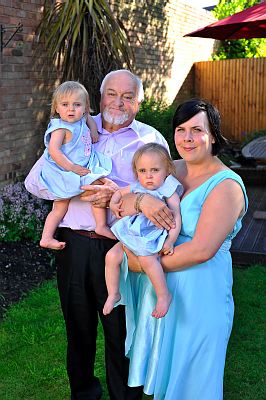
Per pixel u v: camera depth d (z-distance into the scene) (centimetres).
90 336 315
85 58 646
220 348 257
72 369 320
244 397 348
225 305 258
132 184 271
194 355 255
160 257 254
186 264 248
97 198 281
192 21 1385
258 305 478
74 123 290
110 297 269
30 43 684
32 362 385
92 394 332
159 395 264
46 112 735
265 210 779
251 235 654
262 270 561
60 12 663
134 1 1040
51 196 292
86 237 295
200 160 252
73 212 296
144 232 254
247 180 962
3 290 502
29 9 674
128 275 275
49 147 287
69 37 655
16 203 608
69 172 285
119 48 658
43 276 541
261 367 382
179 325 256
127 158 298
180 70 1329
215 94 1396
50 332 425
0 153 637
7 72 640
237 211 244
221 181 245
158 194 256
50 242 297
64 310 308
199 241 242
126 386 311
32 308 467
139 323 269
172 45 1262
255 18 639
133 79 295
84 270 297
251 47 1612
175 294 255
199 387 256
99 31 655
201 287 253
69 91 285
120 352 306
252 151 918
